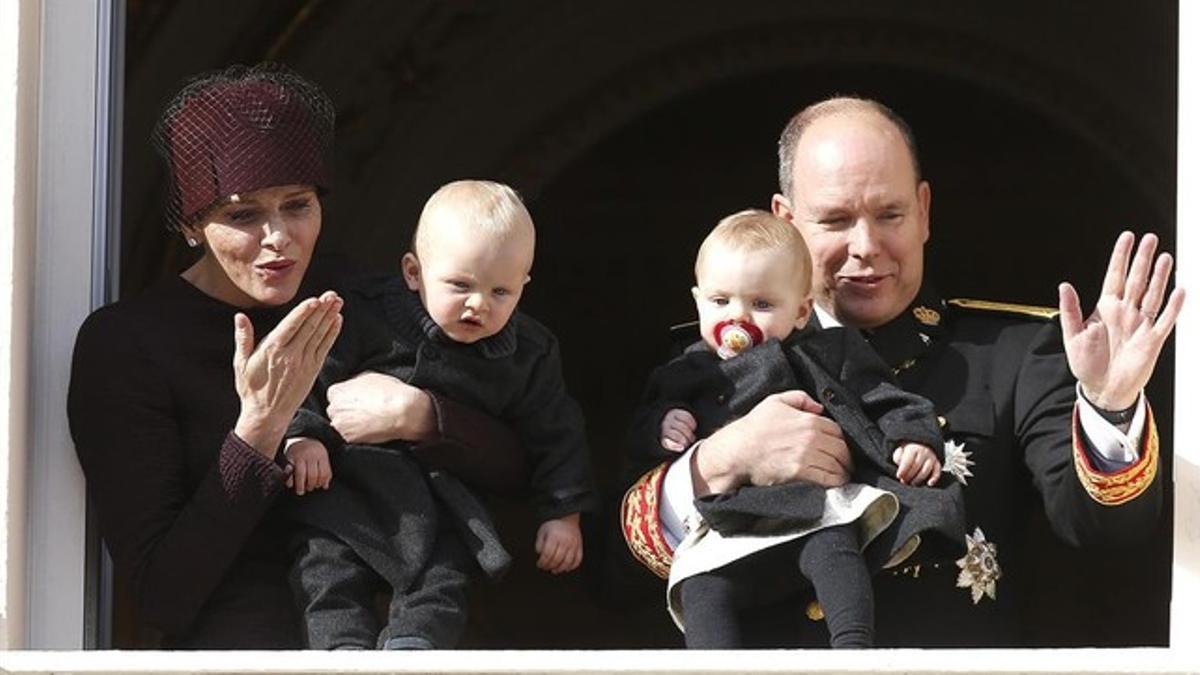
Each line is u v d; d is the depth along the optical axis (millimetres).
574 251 46719
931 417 18156
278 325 17812
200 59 36812
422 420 18281
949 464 18250
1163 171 44531
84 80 17922
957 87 46000
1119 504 17469
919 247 19203
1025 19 44750
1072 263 46500
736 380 18328
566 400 19188
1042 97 45125
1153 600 40438
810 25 44969
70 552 17656
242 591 17938
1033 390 18641
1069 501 17984
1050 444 18406
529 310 46688
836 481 17906
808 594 18094
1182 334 16844
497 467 18656
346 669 15773
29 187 17625
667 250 46844
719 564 17750
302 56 40000
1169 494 20156
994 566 18250
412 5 40688
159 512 17609
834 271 19031
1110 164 45969
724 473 18000
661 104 44531
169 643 18156
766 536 17766
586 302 46750
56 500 17688
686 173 46688
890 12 45062
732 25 44469
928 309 19203
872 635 17469
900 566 18156
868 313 19000
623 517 18453
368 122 41281
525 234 18312
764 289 18203
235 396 18016
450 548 18203
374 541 17938
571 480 18891
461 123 42188
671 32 44094
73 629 17625
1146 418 17234
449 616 17875
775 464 17891
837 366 18344
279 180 18078
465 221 18188
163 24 36156
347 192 41312
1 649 16859
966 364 18922
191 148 18219
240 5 37719
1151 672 15422
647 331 46781
